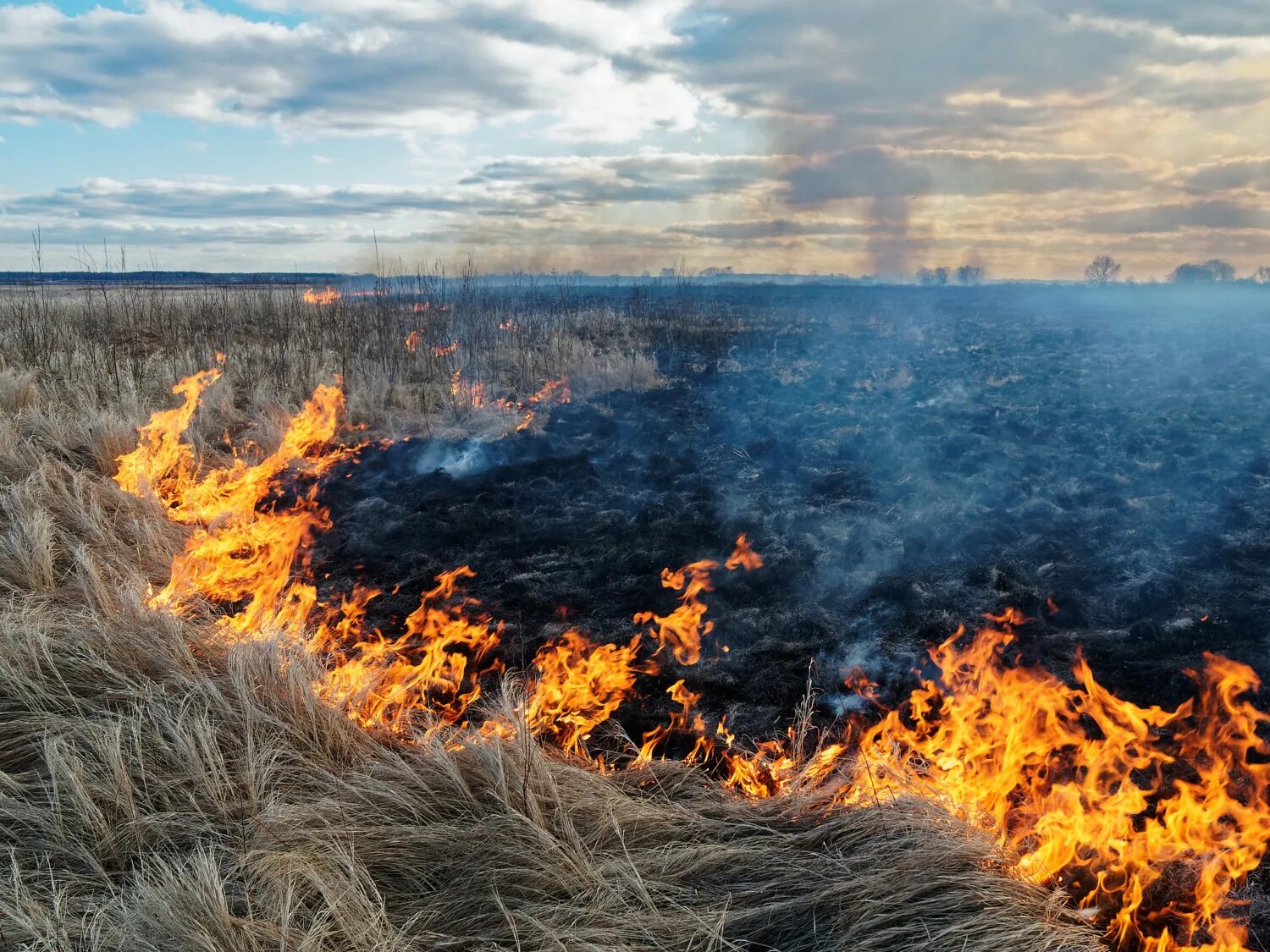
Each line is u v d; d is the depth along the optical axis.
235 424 10.77
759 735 4.31
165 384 11.98
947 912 2.76
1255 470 8.66
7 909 2.69
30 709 3.81
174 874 2.90
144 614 4.53
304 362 13.84
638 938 2.71
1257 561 6.29
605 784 3.48
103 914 2.71
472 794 3.37
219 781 3.36
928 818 3.18
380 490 8.66
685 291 26.73
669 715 4.49
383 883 2.98
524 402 12.77
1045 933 2.71
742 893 2.92
